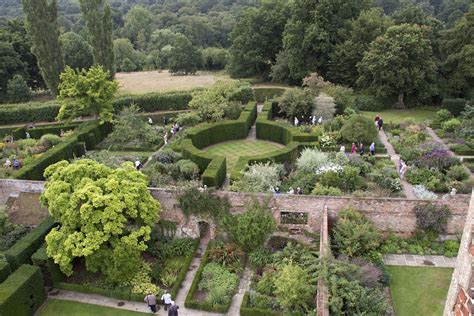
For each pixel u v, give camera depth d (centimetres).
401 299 2303
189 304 2298
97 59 5650
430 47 5772
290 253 2548
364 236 2538
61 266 2348
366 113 5853
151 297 2253
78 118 5494
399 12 6619
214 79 7588
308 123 5034
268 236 2712
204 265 2598
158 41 11412
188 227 2892
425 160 3719
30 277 2273
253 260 2578
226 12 13712
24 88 6450
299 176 3447
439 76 6128
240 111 5244
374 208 2730
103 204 2338
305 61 6525
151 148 4534
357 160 3703
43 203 2594
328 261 2239
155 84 7250
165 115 5600
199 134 4519
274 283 2288
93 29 5512
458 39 5884
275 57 7594
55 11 5653
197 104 5097
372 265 2409
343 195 3083
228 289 2389
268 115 5175
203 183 3325
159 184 3400
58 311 2330
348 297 2033
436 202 2670
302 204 2759
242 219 2578
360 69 6034
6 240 2817
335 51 6241
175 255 2745
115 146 4588
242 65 7825
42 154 3969
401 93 5984
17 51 6994
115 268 2369
